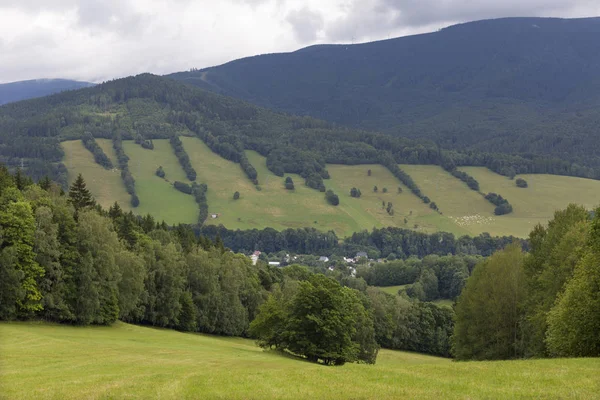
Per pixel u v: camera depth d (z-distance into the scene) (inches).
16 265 2701.8
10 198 2928.2
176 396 1031.0
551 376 1162.0
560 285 2092.8
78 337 2564.0
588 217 2402.8
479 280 2770.7
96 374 1477.6
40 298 2785.4
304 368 1435.8
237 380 1195.3
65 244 2982.3
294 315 2881.4
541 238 2546.8
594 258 1737.2
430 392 1018.1
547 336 1996.8
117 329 3184.1
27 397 1068.5
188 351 2443.4
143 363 1835.6
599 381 1095.0
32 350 1987.0
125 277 3348.9
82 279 3002.0
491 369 1302.9
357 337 3334.2
